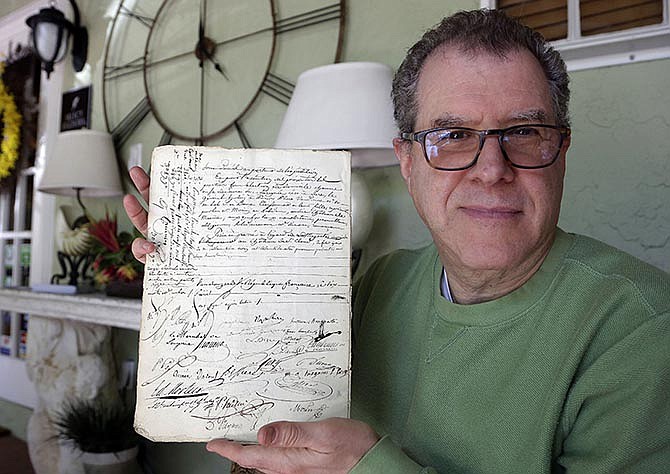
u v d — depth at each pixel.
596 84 1.18
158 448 2.03
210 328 0.59
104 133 2.08
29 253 2.63
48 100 2.54
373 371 0.80
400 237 1.46
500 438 0.63
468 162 0.63
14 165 2.61
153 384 0.58
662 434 0.55
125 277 1.76
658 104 1.11
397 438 0.75
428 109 0.66
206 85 1.94
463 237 0.64
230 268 0.60
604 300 0.61
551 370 0.61
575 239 0.71
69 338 1.90
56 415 1.93
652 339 0.56
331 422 0.55
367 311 0.85
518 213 0.62
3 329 2.74
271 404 0.59
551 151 0.62
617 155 1.15
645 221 1.12
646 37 1.09
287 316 0.60
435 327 0.73
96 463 1.75
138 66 2.19
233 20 1.87
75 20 2.43
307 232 0.61
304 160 0.61
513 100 0.61
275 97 1.73
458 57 0.64
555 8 1.23
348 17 1.58
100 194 2.20
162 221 0.60
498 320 0.67
